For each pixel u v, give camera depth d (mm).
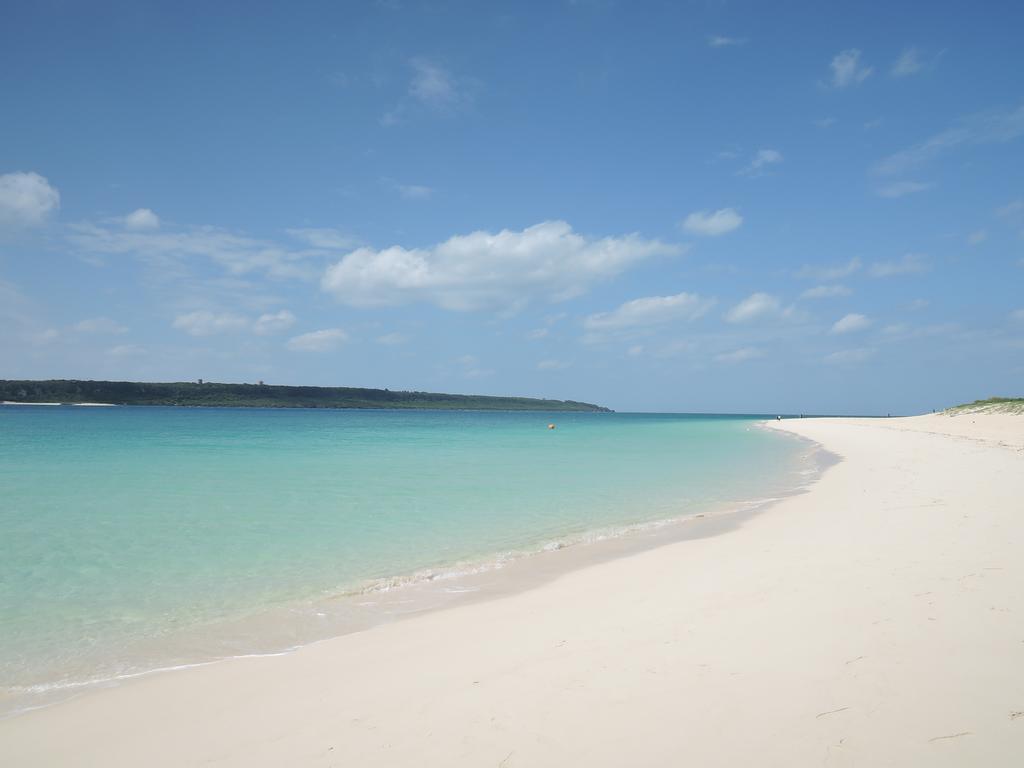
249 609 8125
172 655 6543
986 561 7691
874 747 3668
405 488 19406
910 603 6191
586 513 15156
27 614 7934
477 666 5488
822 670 4746
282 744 4281
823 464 26938
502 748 3951
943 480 16891
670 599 7207
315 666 5934
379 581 9383
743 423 107438
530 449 38250
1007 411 58594
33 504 16062
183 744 4418
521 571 9875
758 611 6328
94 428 54781
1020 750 3566
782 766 3529
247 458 29516
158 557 10797
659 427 85375
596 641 5875
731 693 4469
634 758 3709
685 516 14617
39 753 4418
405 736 4230
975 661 4758
